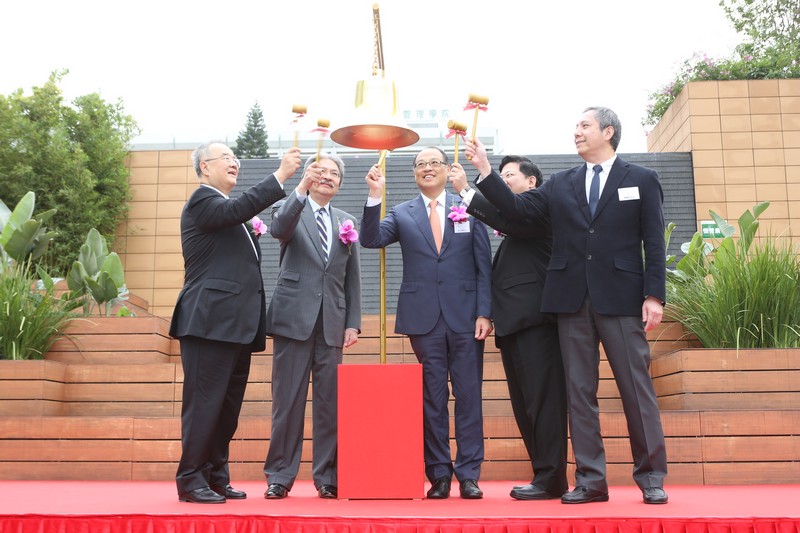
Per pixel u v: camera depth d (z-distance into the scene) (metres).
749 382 4.18
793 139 10.65
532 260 3.18
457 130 3.12
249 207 2.94
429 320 3.23
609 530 2.17
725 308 4.58
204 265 3.04
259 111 26.05
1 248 6.49
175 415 4.68
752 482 3.85
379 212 3.24
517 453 4.09
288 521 2.20
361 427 2.91
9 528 2.23
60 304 5.44
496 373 4.66
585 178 3.03
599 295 2.86
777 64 11.52
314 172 3.17
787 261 4.64
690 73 11.81
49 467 4.19
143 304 9.70
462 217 3.21
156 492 3.32
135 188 12.21
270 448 3.22
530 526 2.16
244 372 3.26
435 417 3.17
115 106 13.86
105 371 4.74
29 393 4.51
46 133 12.72
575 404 2.88
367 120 3.00
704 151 10.70
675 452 3.88
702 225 10.26
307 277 3.32
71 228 11.89
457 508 2.57
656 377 4.62
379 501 2.85
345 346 3.42
